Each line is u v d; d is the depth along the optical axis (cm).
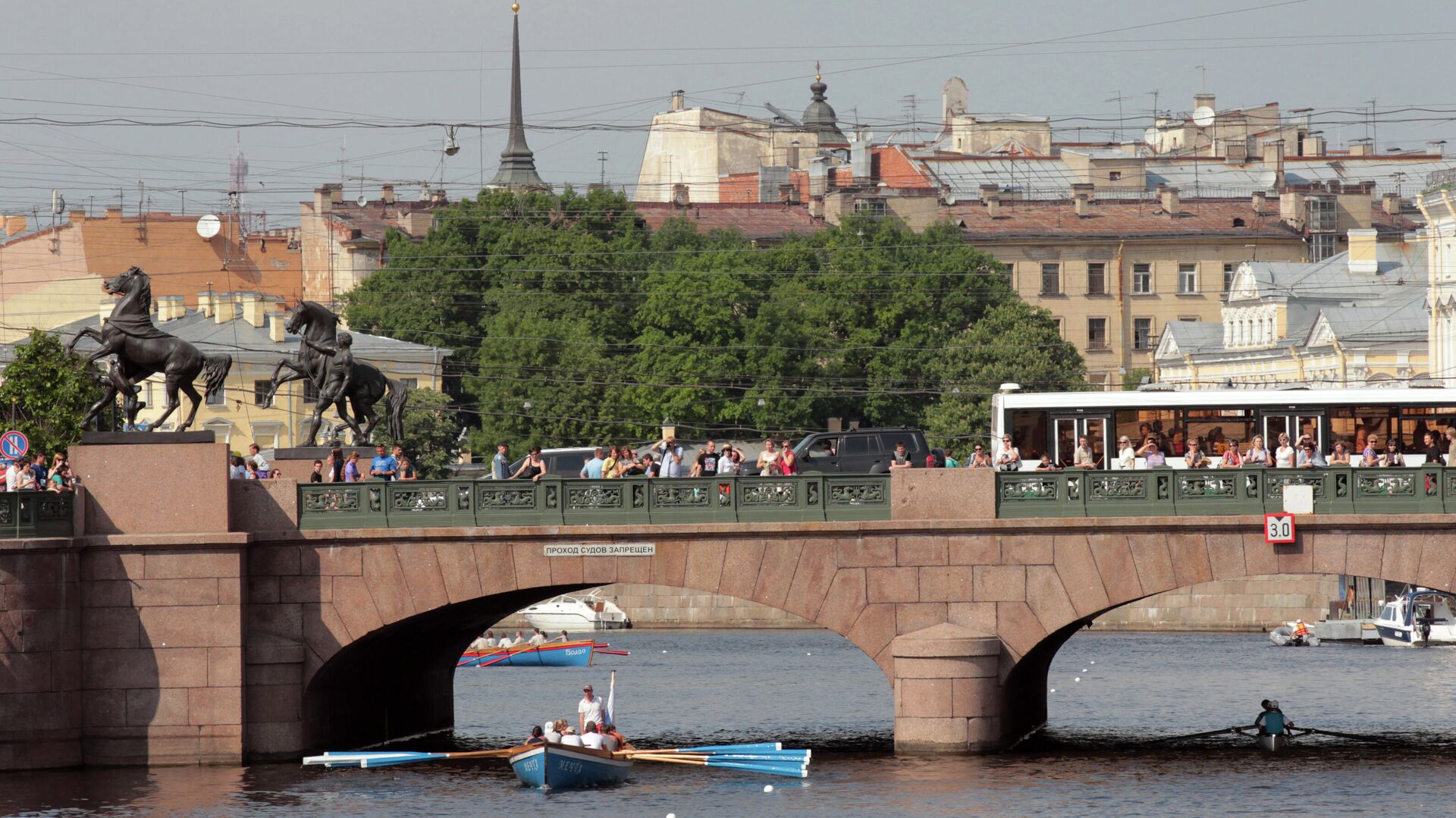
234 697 13412
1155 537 13100
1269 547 12988
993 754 13250
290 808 12150
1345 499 12988
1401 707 17738
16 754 13112
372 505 13712
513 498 13638
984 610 13250
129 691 13412
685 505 13512
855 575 13350
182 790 12612
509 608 16450
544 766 12794
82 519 13488
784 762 13350
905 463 14162
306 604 13675
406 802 12438
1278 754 14238
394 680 16088
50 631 13162
